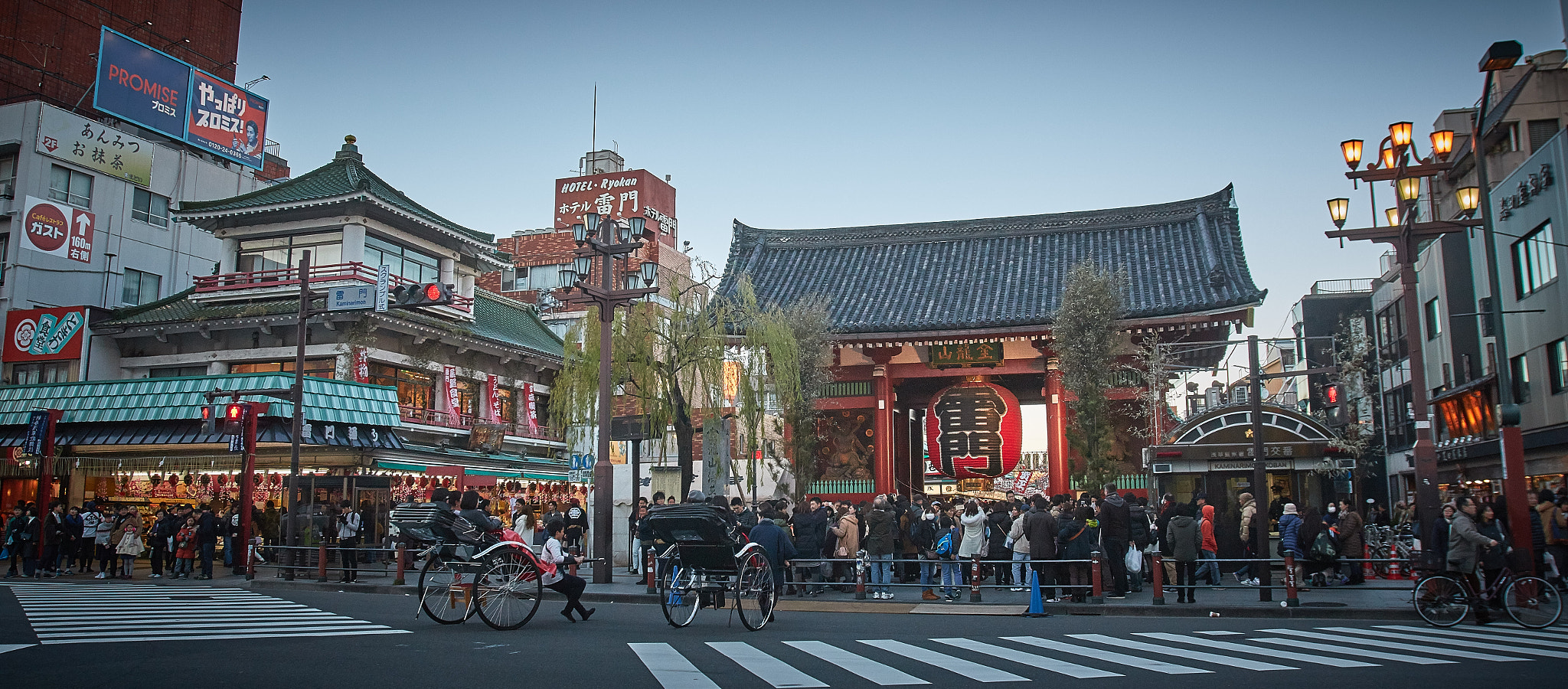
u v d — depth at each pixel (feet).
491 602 43.09
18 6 146.10
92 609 50.44
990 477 86.12
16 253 125.08
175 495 103.50
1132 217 108.06
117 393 99.91
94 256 133.28
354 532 74.28
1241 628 45.42
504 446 134.62
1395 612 49.52
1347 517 62.59
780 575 51.60
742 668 32.35
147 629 41.83
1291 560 51.83
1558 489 64.34
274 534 91.15
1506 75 105.09
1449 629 44.52
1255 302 84.28
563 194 195.11
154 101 144.97
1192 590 54.65
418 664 32.32
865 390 99.55
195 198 147.84
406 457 106.63
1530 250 84.48
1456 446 101.09
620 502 86.84
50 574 81.30
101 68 137.80
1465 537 44.96
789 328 85.87
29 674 29.37
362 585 67.97
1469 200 56.29
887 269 110.11
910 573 71.51
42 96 141.49
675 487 88.07
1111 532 57.21
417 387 123.85
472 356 133.28
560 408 85.97
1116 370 85.61
